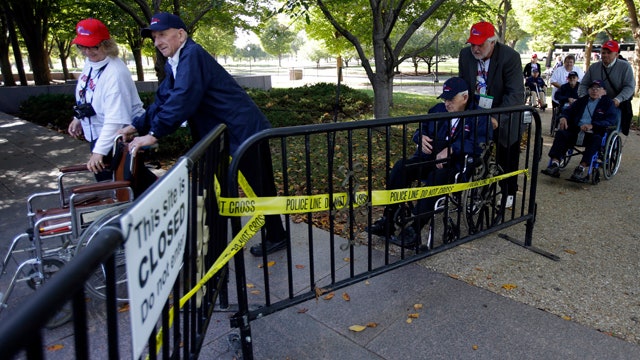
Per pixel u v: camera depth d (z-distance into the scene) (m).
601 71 6.07
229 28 12.05
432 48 30.16
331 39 15.95
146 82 16.25
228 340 2.54
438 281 3.22
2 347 0.67
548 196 5.23
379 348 2.51
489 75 4.15
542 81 12.88
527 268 3.43
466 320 2.76
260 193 2.36
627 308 2.89
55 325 2.61
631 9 15.90
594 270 3.41
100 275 2.85
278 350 2.50
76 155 6.82
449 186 3.19
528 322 2.73
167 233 1.37
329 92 12.71
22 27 14.59
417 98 15.81
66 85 13.05
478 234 3.50
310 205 2.47
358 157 6.91
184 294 1.70
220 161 2.35
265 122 3.37
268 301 2.43
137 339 1.14
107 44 3.41
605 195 5.25
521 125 3.62
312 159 6.82
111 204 2.88
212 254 2.22
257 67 63.69
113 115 3.37
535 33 25.70
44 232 2.70
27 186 5.36
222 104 3.17
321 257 3.59
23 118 10.41
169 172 1.42
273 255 3.63
